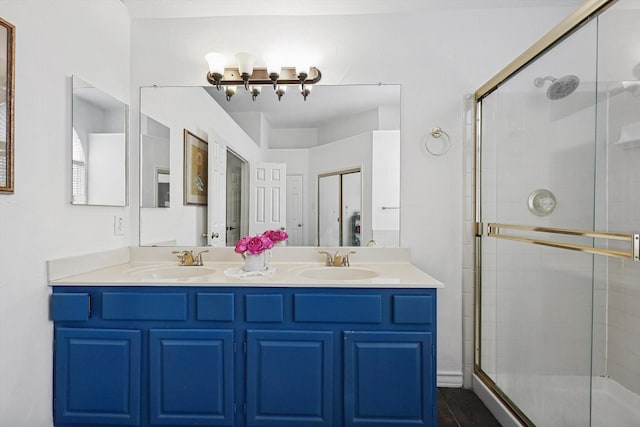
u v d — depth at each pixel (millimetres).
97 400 1443
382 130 2021
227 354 1446
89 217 1686
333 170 2062
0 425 1239
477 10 1987
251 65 1925
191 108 2053
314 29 2027
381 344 1425
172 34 2045
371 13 2018
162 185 2045
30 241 1347
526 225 1666
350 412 1423
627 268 1740
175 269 1862
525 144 1677
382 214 2020
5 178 1227
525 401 1594
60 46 1492
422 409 1417
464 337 1979
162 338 1449
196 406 1441
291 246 2043
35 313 1372
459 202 1993
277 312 1444
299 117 2064
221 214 2072
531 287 1643
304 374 1433
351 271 1838
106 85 1814
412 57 2008
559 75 1575
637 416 1644
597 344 1840
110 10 1843
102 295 1455
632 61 1487
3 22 1213
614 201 1558
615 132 1583
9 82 1235
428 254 1998
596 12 1411
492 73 1977
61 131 1502
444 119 1999
